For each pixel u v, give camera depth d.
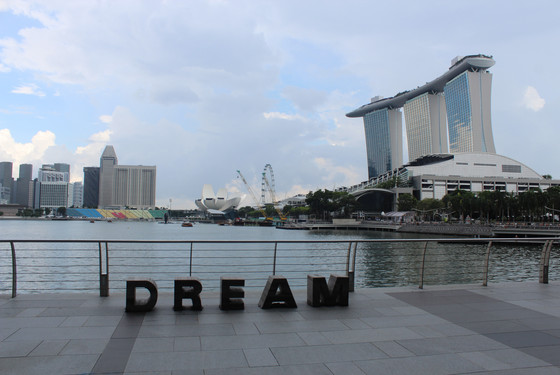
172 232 162.88
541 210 117.62
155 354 7.36
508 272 40.97
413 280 34.97
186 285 10.33
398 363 7.24
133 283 10.04
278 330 8.92
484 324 9.67
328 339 8.43
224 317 9.81
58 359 7.04
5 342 7.82
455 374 6.82
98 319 9.38
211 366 6.89
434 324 9.62
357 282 33.84
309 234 142.38
